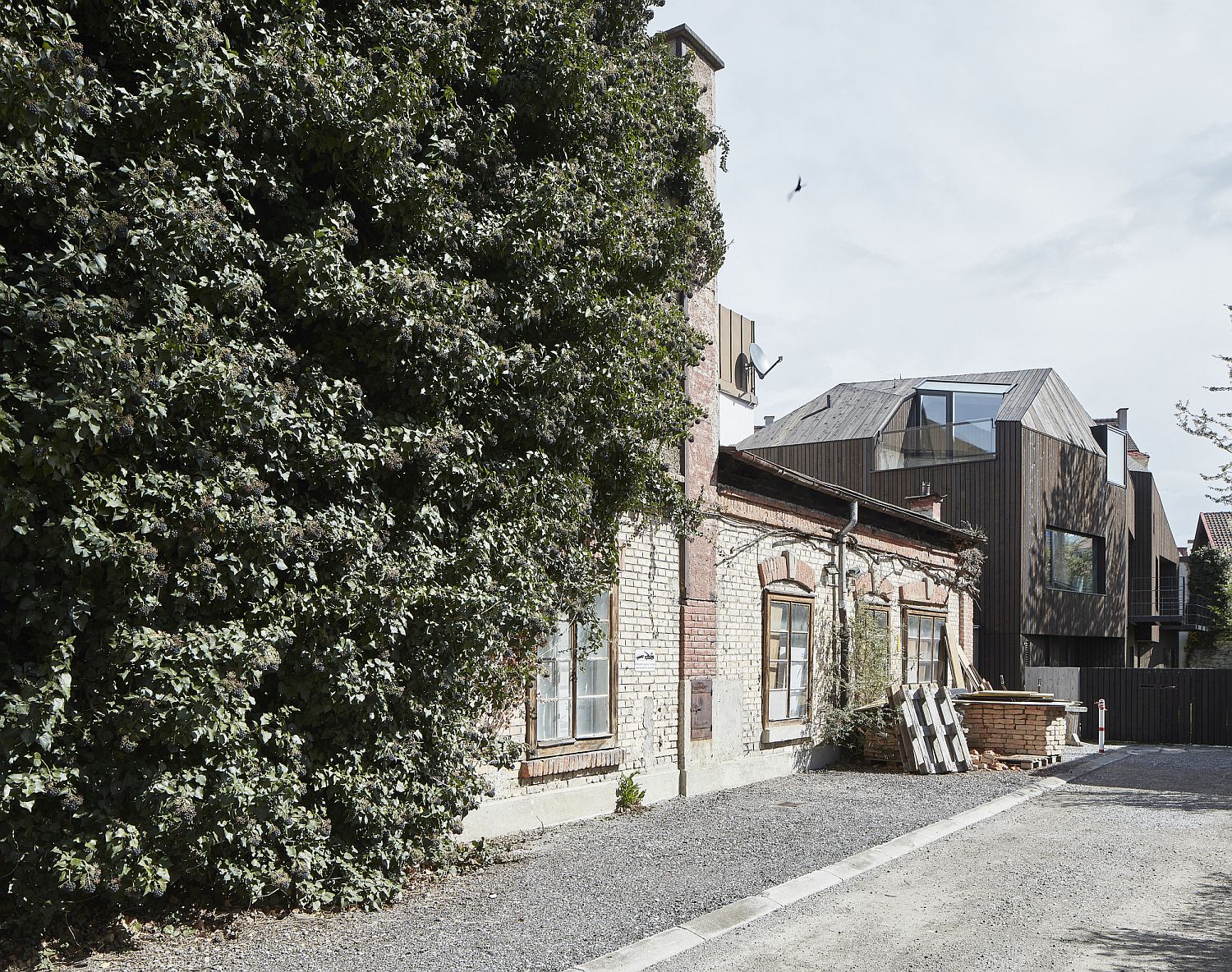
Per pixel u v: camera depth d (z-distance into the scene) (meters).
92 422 5.03
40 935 5.52
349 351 6.80
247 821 5.94
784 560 14.56
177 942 5.82
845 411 28.34
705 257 11.68
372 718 6.78
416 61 6.72
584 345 8.06
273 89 6.08
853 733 15.93
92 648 5.38
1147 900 7.29
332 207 6.58
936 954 5.98
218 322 5.92
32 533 5.10
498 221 7.59
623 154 8.77
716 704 12.75
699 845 8.92
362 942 5.95
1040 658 25.05
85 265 5.18
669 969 5.68
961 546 21.19
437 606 6.86
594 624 9.09
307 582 6.40
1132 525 33.06
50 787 5.12
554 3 8.15
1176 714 22.27
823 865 8.20
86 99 5.21
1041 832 10.05
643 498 9.63
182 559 5.65
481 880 7.50
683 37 12.54
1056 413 27.11
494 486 7.34
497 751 8.00
